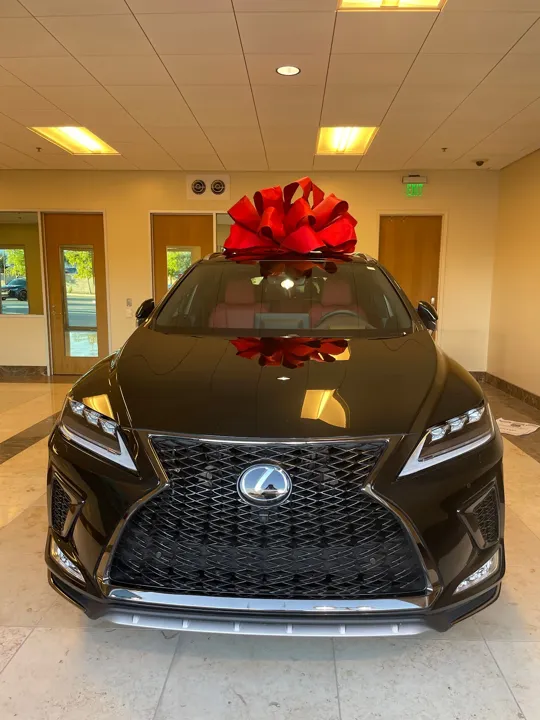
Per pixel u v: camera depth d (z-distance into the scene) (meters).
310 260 2.62
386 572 1.38
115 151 5.65
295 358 1.81
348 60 3.35
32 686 1.56
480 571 1.50
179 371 1.72
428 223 6.69
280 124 4.65
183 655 1.70
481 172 6.49
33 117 4.50
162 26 2.94
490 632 1.82
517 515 2.74
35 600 1.99
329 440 1.38
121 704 1.50
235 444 1.38
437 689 1.56
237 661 1.67
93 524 1.44
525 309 5.71
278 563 1.38
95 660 1.67
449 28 2.94
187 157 5.87
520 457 3.68
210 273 2.56
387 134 4.94
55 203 6.72
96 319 7.00
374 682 1.59
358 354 1.86
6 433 4.23
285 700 1.52
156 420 1.46
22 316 6.97
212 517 1.39
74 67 3.48
